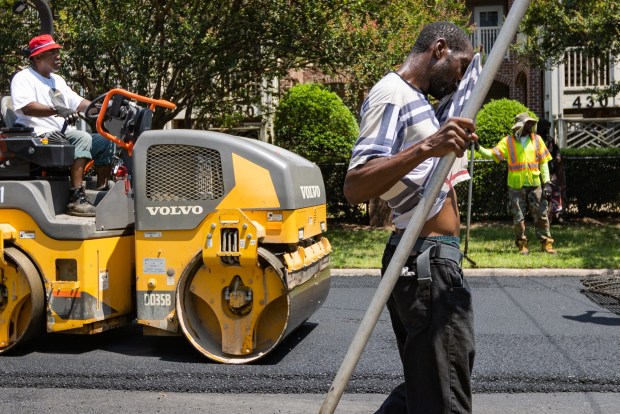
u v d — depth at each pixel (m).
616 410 4.69
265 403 4.91
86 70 11.84
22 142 6.11
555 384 5.11
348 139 15.12
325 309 7.69
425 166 3.10
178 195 5.82
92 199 6.51
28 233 6.01
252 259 5.61
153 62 11.55
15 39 11.56
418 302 3.06
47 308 5.97
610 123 20.64
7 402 4.96
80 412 4.76
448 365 3.04
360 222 14.66
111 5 11.29
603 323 6.90
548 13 13.13
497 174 14.56
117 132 6.23
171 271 5.85
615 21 12.63
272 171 5.71
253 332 5.73
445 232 3.15
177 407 4.85
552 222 14.49
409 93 3.10
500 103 15.53
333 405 2.65
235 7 11.90
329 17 12.04
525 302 7.92
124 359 5.86
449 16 13.14
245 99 13.58
